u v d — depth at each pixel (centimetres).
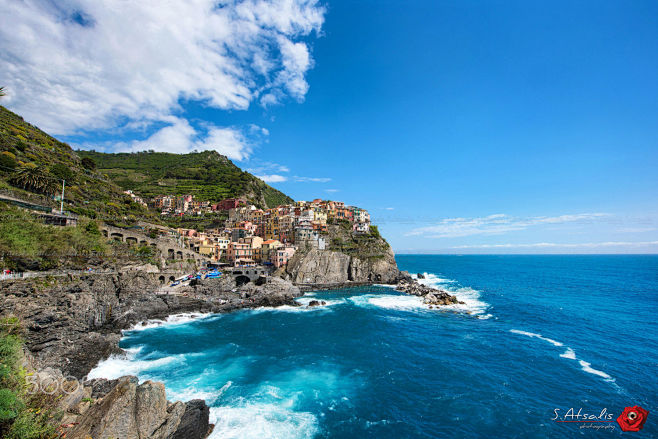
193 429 2775
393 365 4725
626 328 6762
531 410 3541
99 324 6109
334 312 8306
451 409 3550
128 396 2369
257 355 5069
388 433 3116
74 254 6894
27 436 1952
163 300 7762
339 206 18388
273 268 12975
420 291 11156
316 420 3288
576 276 18225
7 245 5241
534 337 6134
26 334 4262
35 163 10025
